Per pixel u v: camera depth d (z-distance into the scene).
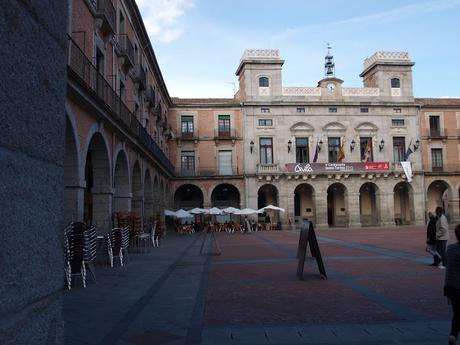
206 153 47.31
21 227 2.20
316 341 6.14
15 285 2.12
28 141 2.31
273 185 46.81
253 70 48.00
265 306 8.47
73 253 10.75
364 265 14.37
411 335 6.37
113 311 8.19
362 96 49.00
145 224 29.88
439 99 51.34
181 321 7.39
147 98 30.33
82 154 14.70
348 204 47.09
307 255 18.17
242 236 34.03
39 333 2.36
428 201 51.19
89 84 15.36
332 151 48.22
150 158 28.98
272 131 47.53
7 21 2.09
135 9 25.14
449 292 5.67
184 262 16.28
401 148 49.09
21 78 2.24
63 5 2.88
